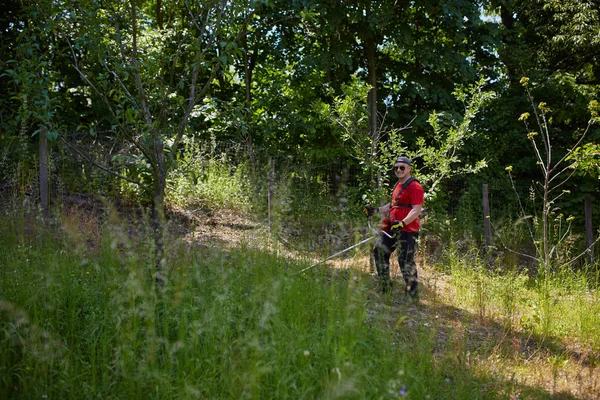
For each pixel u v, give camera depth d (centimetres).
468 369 368
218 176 1020
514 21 1580
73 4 434
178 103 475
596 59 1447
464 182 1221
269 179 923
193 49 459
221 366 296
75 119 1088
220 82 1416
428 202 1038
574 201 1203
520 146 1355
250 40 1209
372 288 531
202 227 817
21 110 420
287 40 1245
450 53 1238
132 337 314
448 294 608
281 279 435
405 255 566
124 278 397
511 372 394
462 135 952
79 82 1089
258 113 1245
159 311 375
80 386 298
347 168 1173
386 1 1159
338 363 294
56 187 840
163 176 455
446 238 1001
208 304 378
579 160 779
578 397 369
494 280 635
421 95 1239
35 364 304
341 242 678
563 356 457
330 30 1146
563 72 1404
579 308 567
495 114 1384
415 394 307
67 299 394
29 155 818
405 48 1216
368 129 1058
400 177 589
